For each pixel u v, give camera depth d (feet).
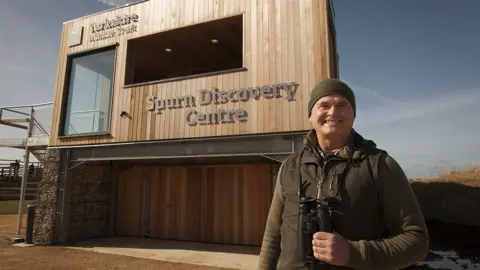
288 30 21.36
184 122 23.90
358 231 4.22
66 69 30.81
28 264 21.62
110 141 26.91
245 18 22.95
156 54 35.99
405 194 4.29
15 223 40.60
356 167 4.52
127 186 34.68
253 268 20.93
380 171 4.44
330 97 5.11
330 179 4.61
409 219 4.18
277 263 5.37
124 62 27.73
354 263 3.85
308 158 5.12
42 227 28.78
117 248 27.09
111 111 27.35
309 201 4.37
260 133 21.04
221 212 29.96
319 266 4.13
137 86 26.48
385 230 4.44
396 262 3.88
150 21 27.32
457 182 53.47
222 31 29.43
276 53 21.47
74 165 28.96
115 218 34.30
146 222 33.01
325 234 3.98
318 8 20.76
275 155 20.80
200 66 40.09
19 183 69.00
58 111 30.12
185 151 23.89
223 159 30.50
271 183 28.17
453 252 26.94
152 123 25.29
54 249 26.45
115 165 35.01
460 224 36.14
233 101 22.30
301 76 20.47
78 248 26.91
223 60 38.24
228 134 22.08
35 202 29.63
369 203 4.33
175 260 23.00
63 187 29.01
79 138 28.53
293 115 20.27
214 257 23.95
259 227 28.12
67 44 31.32
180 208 31.86
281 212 5.58
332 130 4.97
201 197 31.14
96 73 29.22
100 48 29.19
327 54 19.95
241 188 29.53
